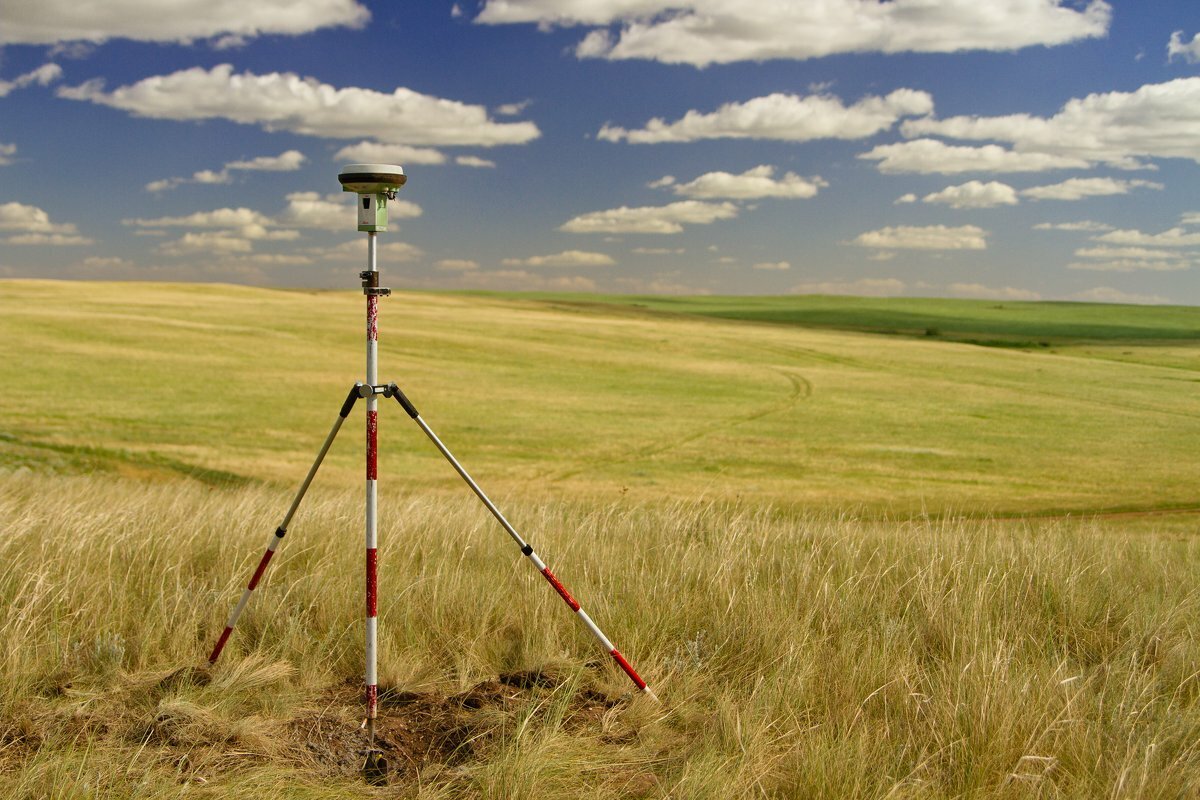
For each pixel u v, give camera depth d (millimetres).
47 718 4211
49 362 59375
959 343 104562
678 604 5844
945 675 4656
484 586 6051
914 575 6461
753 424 51719
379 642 5145
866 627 5504
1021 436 49781
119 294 116062
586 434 47062
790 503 30516
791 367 78375
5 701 4285
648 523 8867
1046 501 32750
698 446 44906
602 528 8344
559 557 6867
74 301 101750
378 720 4398
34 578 5535
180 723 4180
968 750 3938
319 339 79188
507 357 76812
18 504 9320
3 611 5156
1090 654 5398
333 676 4906
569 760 3924
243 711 4410
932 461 42438
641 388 64125
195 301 109688
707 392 63500
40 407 44656
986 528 9547
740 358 83688
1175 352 105875
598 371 71812
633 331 101625
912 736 4156
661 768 3977
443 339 84562
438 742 4191
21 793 3525
